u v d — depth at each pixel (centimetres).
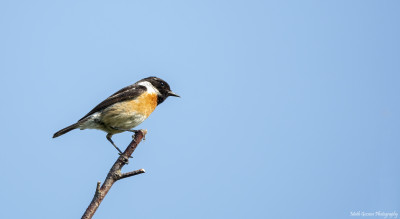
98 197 763
